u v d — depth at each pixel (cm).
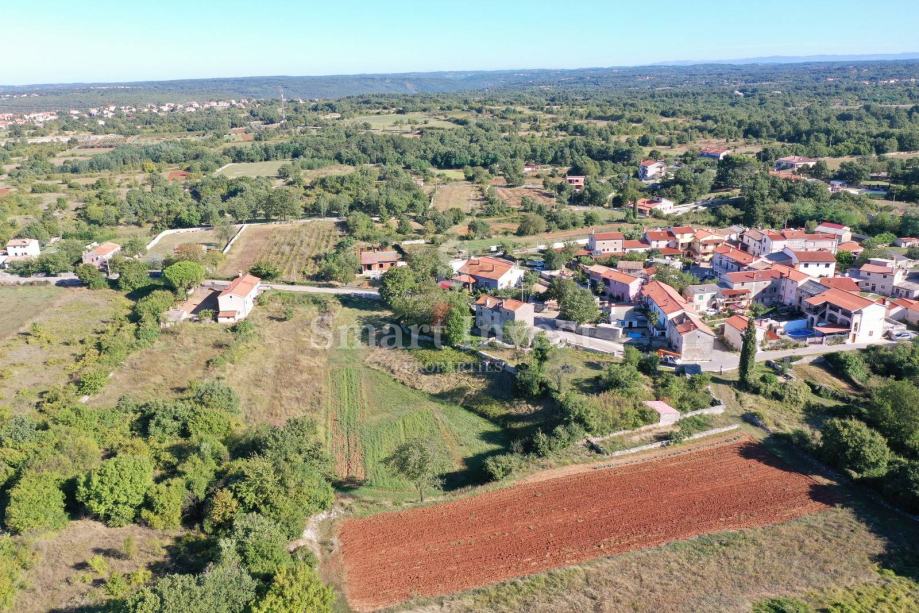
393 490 6644
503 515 6031
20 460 6144
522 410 8025
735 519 5922
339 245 15150
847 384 8800
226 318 11044
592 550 5516
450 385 8781
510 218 18200
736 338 9694
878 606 4834
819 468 6788
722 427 7594
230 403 7812
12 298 11906
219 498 5453
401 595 4997
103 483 5434
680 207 19150
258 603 4328
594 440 7262
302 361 9706
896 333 9994
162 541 5316
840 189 19125
